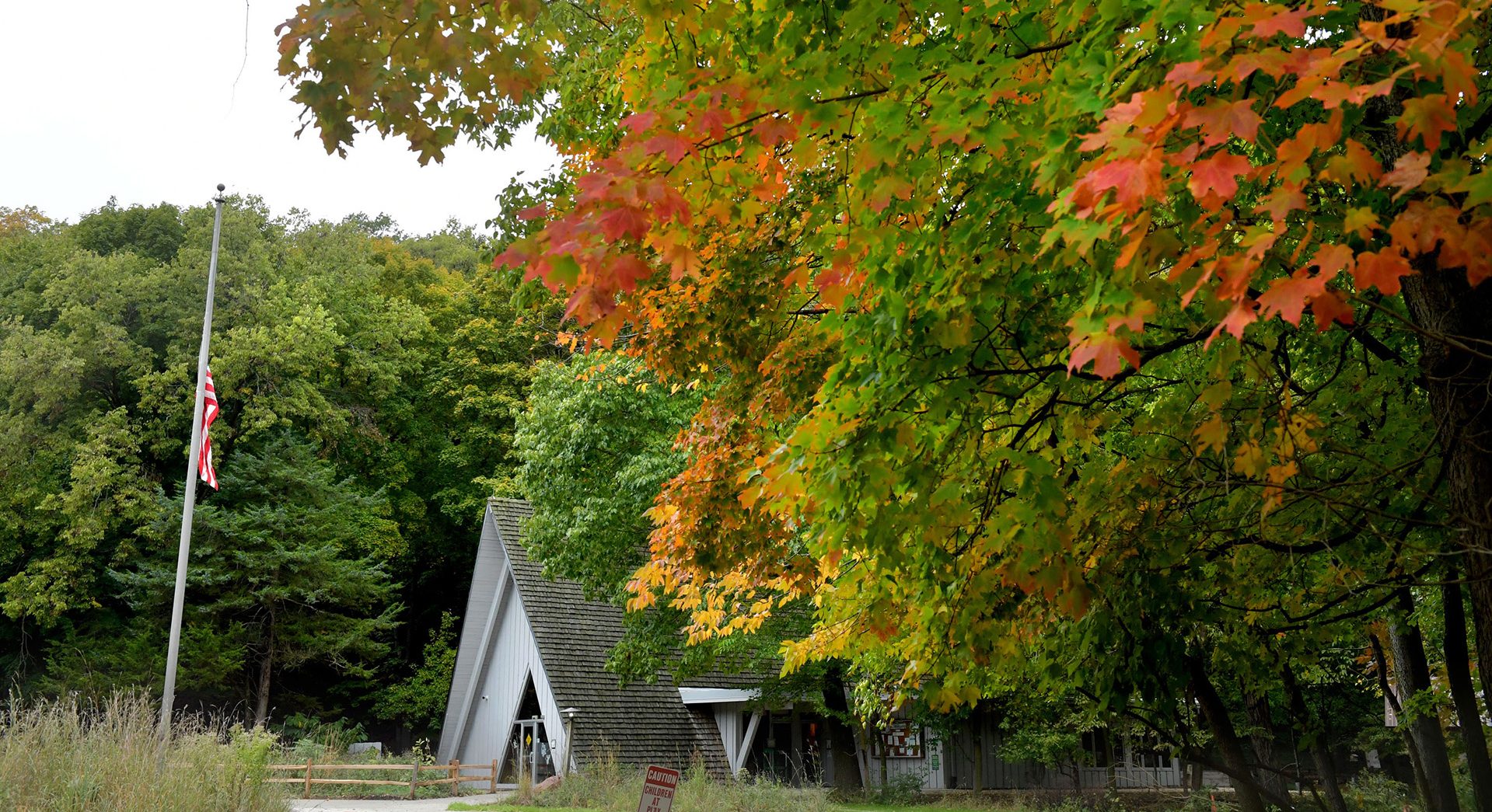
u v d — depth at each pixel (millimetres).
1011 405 3541
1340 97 1890
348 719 37844
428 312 45281
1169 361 4211
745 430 6418
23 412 31750
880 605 4746
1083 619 4574
